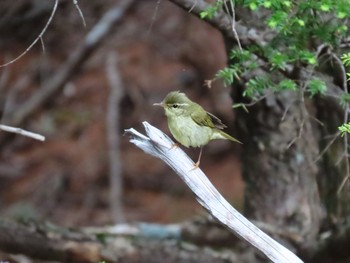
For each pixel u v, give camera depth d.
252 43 9.70
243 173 12.59
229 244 12.66
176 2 9.80
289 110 11.70
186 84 21.12
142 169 20.92
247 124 12.11
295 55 8.91
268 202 12.30
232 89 11.84
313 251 12.14
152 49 21.89
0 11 19.50
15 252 12.03
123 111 21.23
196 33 21.67
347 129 7.66
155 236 12.95
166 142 7.87
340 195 11.76
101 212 19.77
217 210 7.75
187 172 7.81
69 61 20.31
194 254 12.41
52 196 20.03
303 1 8.80
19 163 20.69
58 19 20.11
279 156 12.02
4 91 20.83
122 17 21.45
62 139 21.17
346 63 8.28
